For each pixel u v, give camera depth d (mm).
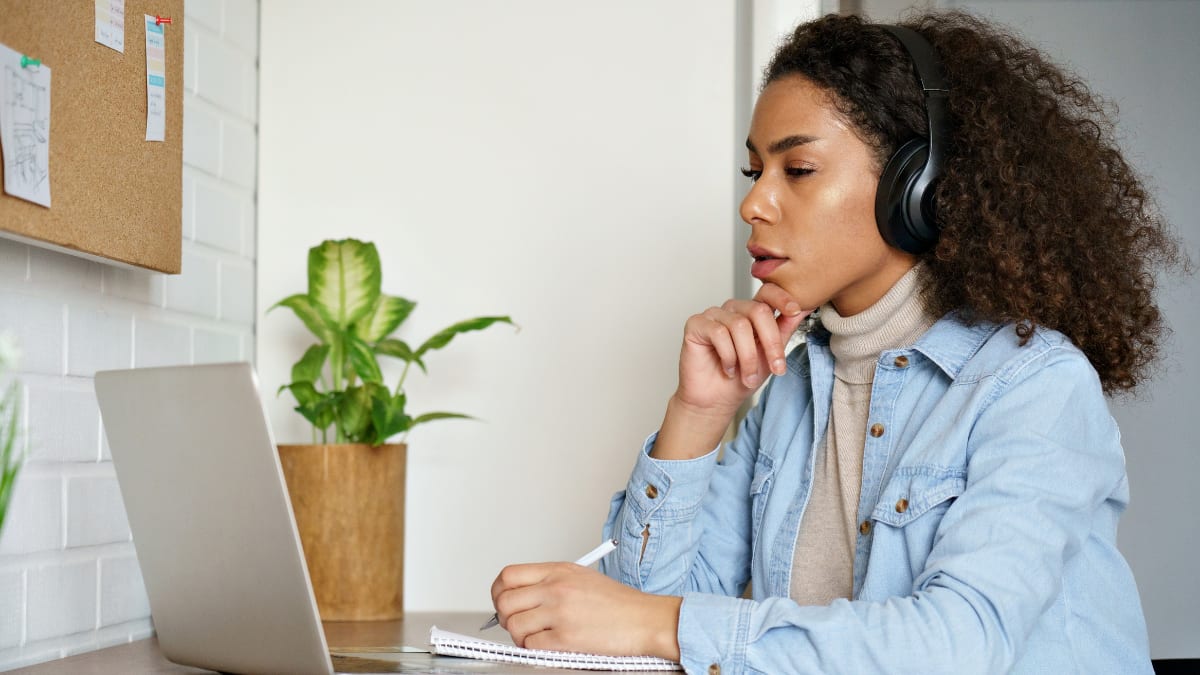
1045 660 1136
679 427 1343
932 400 1257
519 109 2139
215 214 1972
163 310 1766
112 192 1473
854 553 1290
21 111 1271
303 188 2152
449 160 2145
